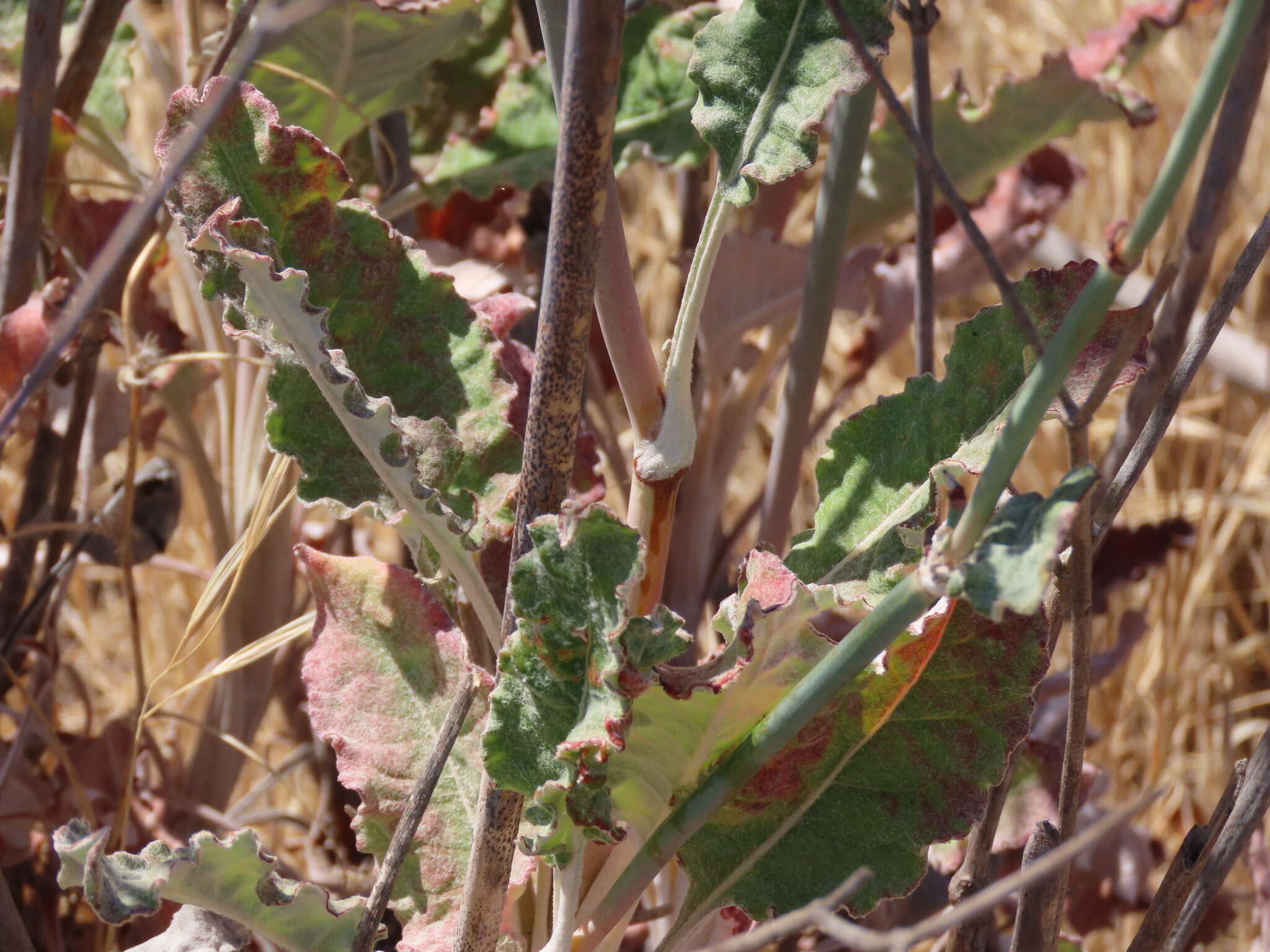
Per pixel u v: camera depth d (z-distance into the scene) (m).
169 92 0.47
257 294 0.31
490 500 0.33
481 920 0.31
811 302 0.39
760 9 0.32
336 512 0.32
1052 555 0.27
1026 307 0.33
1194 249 0.36
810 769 0.32
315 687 0.34
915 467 0.34
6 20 0.46
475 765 0.34
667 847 0.31
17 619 0.41
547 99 0.45
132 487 0.39
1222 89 0.27
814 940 0.40
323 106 0.44
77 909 0.44
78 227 0.42
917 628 0.31
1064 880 0.33
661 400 0.31
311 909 0.32
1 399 0.37
